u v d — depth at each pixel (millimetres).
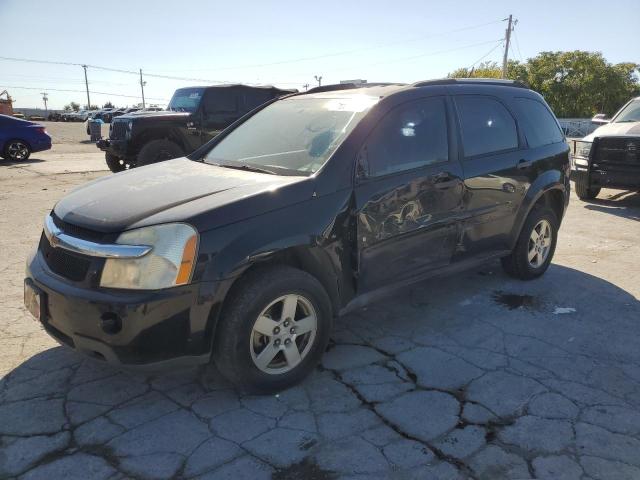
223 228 2865
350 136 3490
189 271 2754
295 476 2520
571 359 3660
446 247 4090
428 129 3967
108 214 2955
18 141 15578
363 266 3494
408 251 3785
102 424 2879
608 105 51594
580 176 9203
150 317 2689
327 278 3338
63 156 17672
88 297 2717
